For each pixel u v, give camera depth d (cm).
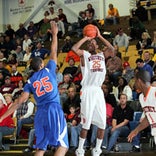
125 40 1583
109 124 1002
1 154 1070
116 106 998
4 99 1216
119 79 1166
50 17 2083
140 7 1745
